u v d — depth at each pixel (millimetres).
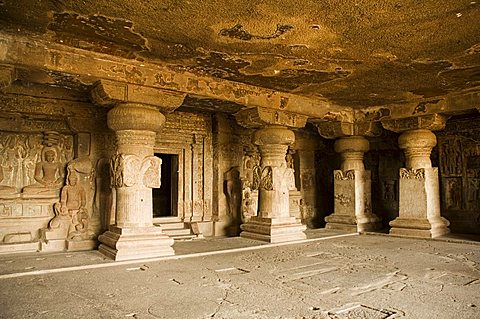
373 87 7969
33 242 7273
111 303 4008
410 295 4305
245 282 4887
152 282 4883
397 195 11891
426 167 9367
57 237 7531
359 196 10422
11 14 4629
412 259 6410
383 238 9055
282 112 8547
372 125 10070
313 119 9758
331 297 4223
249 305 3939
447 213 10625
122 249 6199
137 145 6648
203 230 9852
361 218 10305
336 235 9375
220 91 7395
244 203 10461
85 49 5789
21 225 7457
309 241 8555
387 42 5461
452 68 6629
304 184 12328
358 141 10391
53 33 5223
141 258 6273
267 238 8219
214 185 10258
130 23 4871
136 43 5566
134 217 6547
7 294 4324
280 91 8375
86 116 8164
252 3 4320
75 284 4781
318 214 12625
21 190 7625
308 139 12438
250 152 10977
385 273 5387
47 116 7840
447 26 4918
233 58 6180
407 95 8656
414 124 9227
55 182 7934
